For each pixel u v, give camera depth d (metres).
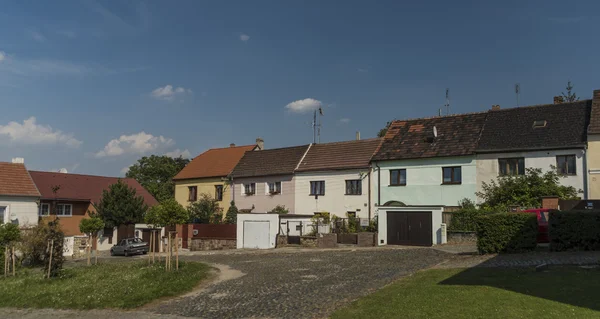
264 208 45.44
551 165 31.48
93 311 15.16
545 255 17.62
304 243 33.91
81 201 49.88
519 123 34.91
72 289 18.36
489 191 32.78
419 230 30.45
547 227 20.53
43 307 16.14
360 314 11.31
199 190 51.78
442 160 35.47
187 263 24.53
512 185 31.45
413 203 36.44
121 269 23.14
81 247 40.19
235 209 45.06
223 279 19.88
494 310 10.36
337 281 16.86
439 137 37.50
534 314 9.84
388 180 37.88
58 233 22.70
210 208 47.16
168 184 74.31
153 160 78.00
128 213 46.72
